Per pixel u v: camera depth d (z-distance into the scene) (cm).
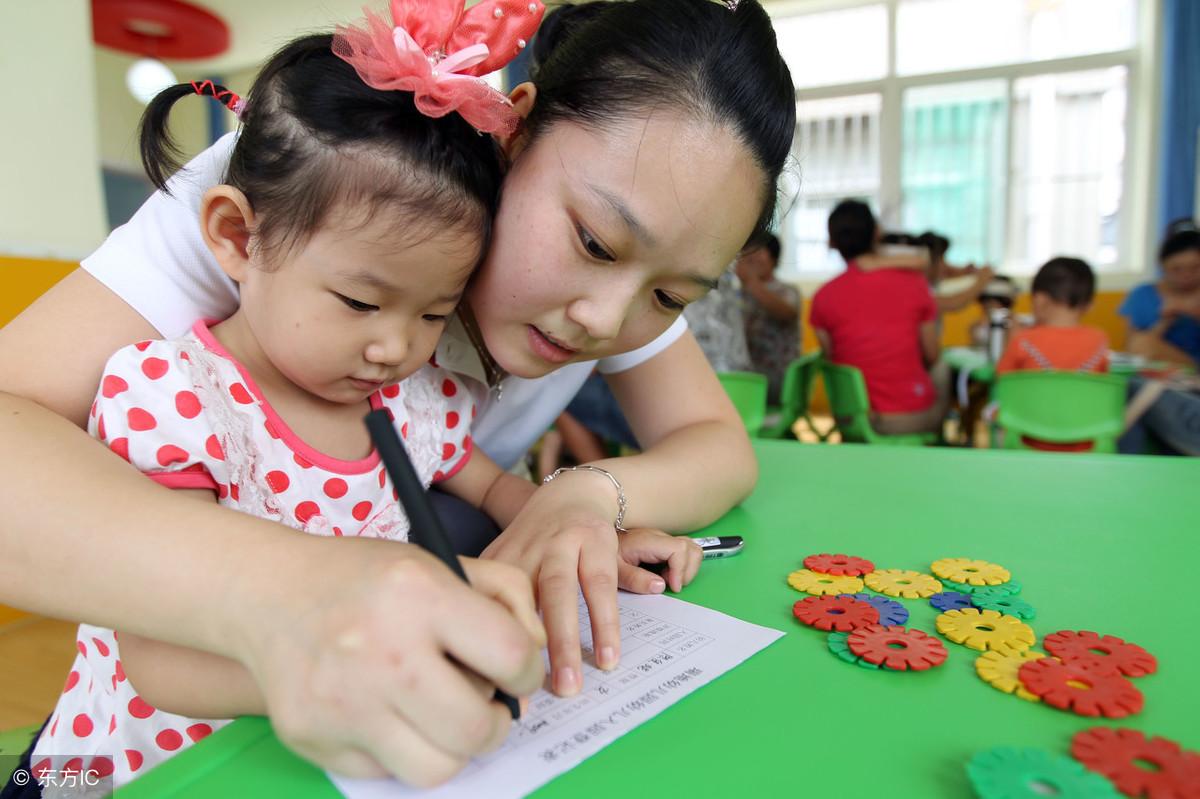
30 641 183
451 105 55
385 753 34
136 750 57
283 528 42
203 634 39
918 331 297
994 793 34
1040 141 531
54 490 44
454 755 34
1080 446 229
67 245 220
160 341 59
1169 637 51
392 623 34
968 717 42
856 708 43
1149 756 36
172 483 54
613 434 213
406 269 55
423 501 41
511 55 62
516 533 61
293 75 58
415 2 58
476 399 87
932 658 47
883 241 370
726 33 56
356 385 61
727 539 70
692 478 75
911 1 536
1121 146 516
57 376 60
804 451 111
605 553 56
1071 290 262
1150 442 249
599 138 53
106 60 514
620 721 41
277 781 37
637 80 54
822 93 562
